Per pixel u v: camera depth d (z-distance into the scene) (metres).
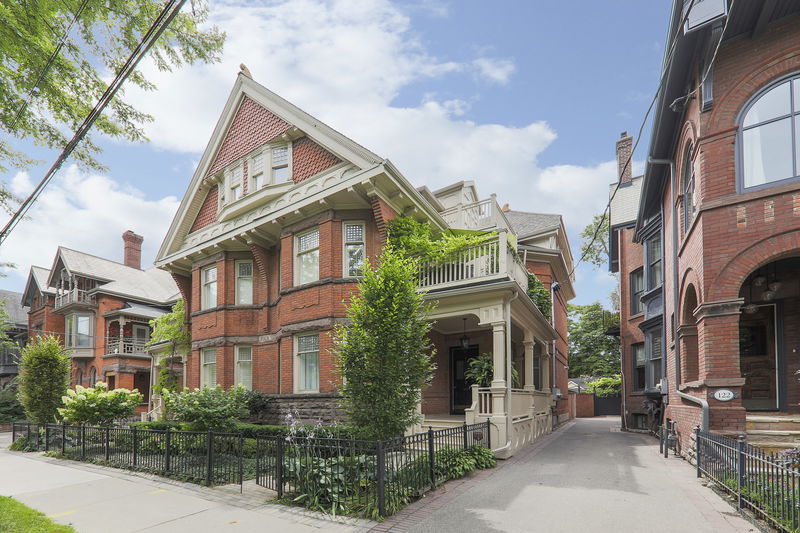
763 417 8.58
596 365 33.50
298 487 6.91
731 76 9.10
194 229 17.94
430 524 5.82
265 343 14.83
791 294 10.00
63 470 10.30
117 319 29.02
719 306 8.61
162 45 7.51
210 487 8.01
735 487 6.39
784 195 8.33
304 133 14.34
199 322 16.56
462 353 15.79
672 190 12.39
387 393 7.39
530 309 13.21
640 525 5.60
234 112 16.48
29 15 6.43
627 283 19.48
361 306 7.89
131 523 6.05
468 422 10.98
